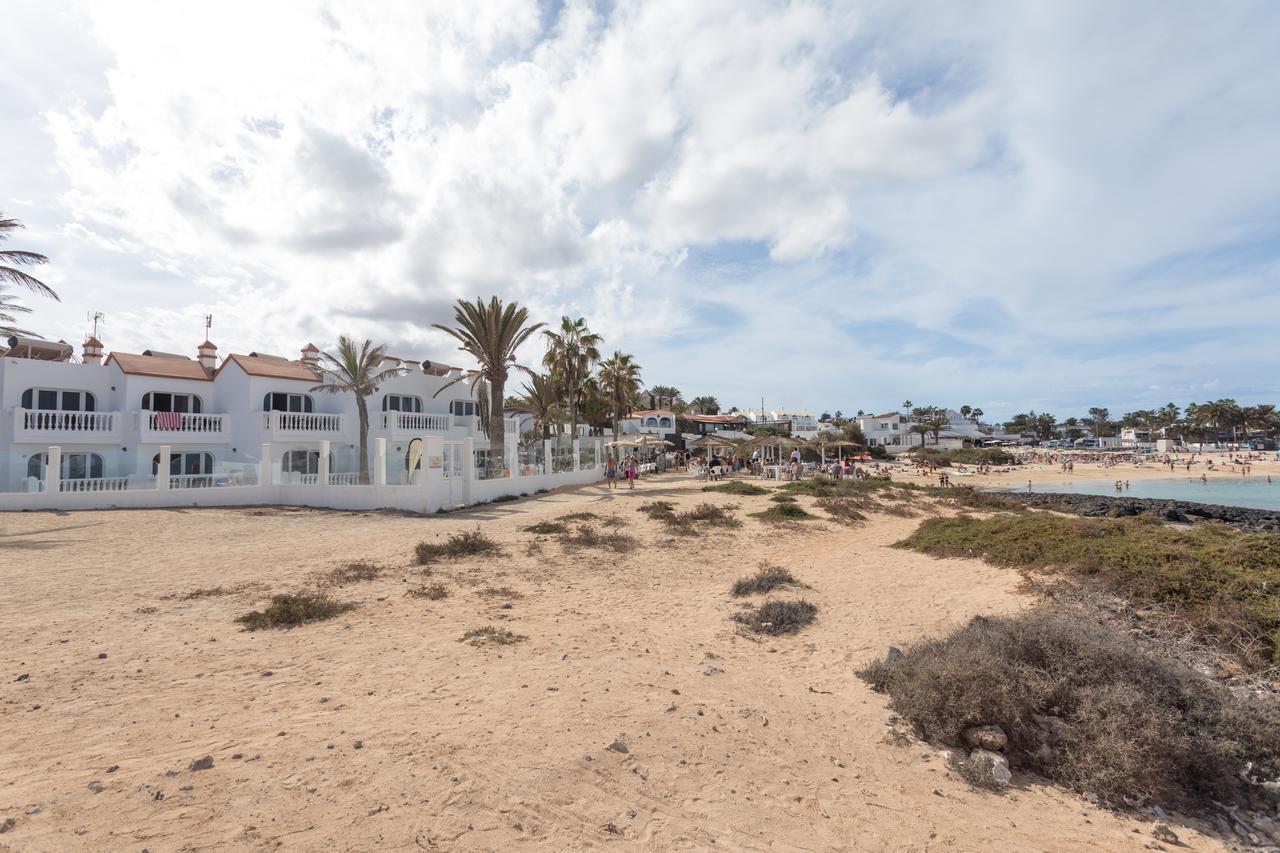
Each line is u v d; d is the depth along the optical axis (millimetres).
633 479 28922
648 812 3777
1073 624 6355
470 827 3420
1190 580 8734
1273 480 62594
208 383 29359
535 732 4688
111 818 3293
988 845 3846
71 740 4285
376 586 9750
